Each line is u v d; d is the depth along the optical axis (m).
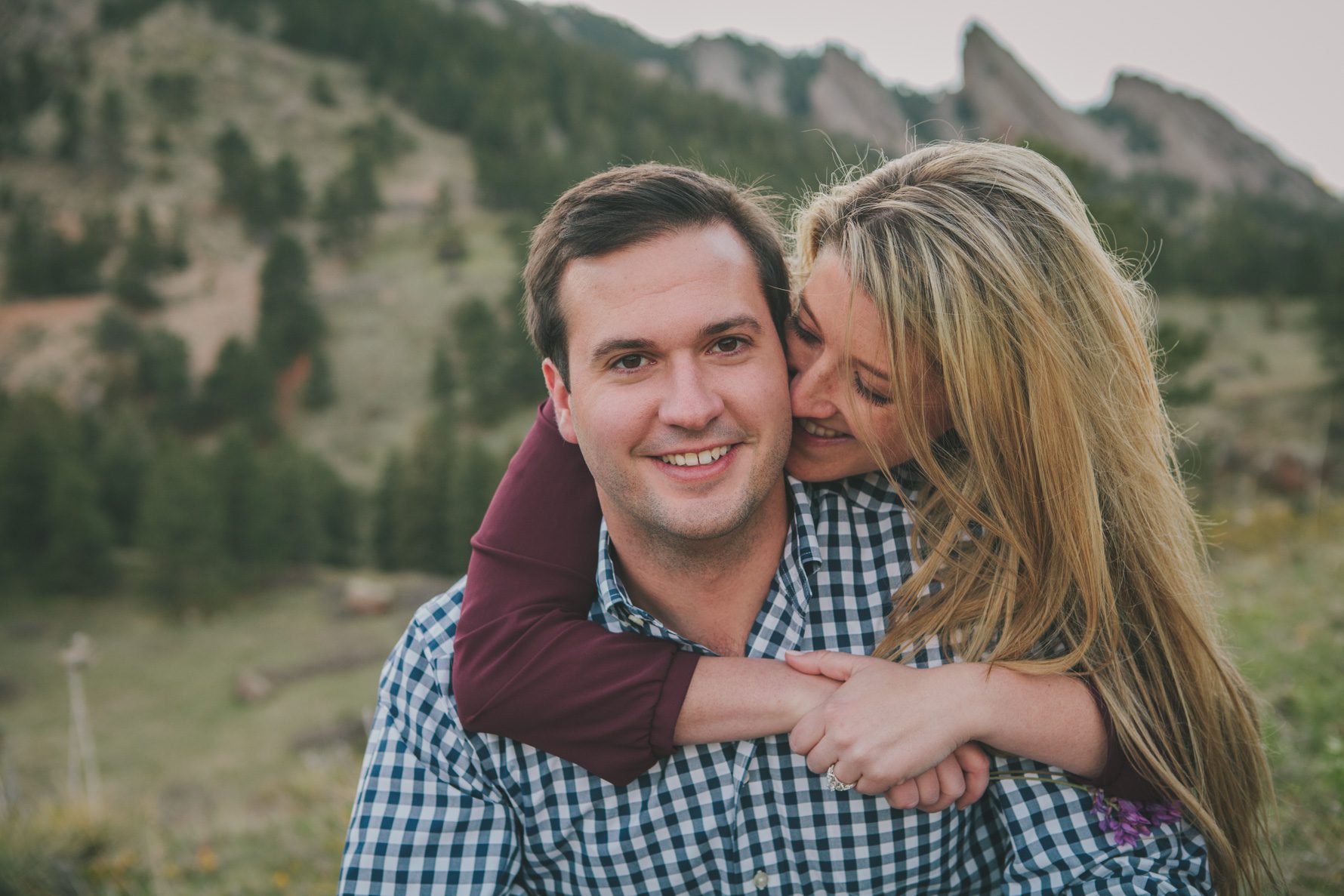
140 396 86.81
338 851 4.95
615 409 1.45
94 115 119.44
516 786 1.60
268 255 97.00
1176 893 1.46
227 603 47.88
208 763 30.36
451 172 121.88
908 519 1.70
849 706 1.46
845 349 1.59
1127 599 1.66
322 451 81.81
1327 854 2.45
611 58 144.12
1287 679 4.30
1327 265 80.44
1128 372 1.68
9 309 93.19
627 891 1.61
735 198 1.57
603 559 1.62
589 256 1.45
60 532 50.19
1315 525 12.97
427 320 95.38
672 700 1.49
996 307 1.55
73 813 6.25
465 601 1.66
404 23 144.62
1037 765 1.56
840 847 1.57
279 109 128.62
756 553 1.61
